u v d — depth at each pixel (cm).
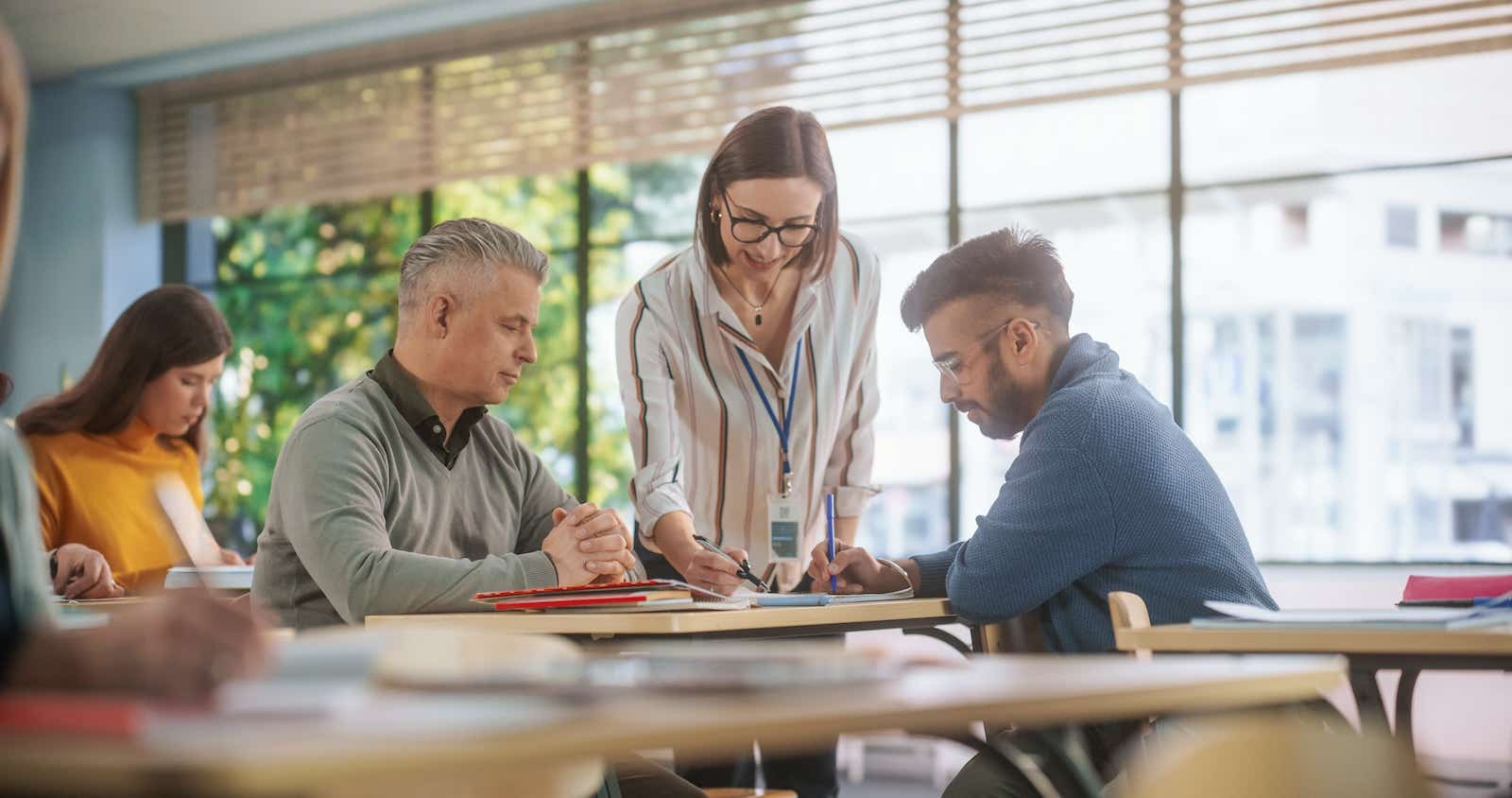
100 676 69
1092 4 497
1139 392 208
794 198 250
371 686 82
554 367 583
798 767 278
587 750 65
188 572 217
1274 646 147
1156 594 194
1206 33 481
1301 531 479
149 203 676
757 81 551
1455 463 464
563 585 202
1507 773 414
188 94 672
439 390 230
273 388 647
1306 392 480
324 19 606
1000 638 217
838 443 282
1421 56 450
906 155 530
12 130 82
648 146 569
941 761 507
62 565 275
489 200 607
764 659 98
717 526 271
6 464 93
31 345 675
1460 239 464
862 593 237
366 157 629
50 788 55
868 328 278
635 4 573
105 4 589
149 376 313
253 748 58
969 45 519
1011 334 221
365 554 203
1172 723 155
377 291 631
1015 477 207
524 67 598
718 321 262
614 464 570
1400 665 144
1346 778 93
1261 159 484
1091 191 505
